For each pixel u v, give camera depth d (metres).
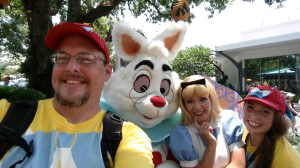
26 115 0.45
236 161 0.68
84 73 0.47
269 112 0.63
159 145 0.73
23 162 0.40
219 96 0.98
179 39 0.81
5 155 0.40
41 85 2.42
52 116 0.46
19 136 0.41
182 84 0.71
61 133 0.44
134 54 0.76
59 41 0.50
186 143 0.66
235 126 0.73
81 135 0.45
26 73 2.46
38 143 0.42
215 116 0.74
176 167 0.69
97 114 0.50
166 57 0.78
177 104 0.77
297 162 0.58
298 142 1.68
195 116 0.71
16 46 6.43
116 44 0.74
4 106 0.46
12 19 5.88
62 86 0.47
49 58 2.39
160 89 0.73
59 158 0.41
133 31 0.74
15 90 1.98
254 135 0.68
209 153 0.63
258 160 0.62
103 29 4.60
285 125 0.64
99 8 2.63
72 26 0.46
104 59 0.50
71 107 0.46
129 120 0.74
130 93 0.71
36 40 2.27
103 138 0.45
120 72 0.77
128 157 0.42
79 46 0.47
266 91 0.65
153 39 0.80
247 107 0.68
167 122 0.80
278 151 0.60
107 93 0.76
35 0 2.19
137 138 0.47
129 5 4.07
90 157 0.42
